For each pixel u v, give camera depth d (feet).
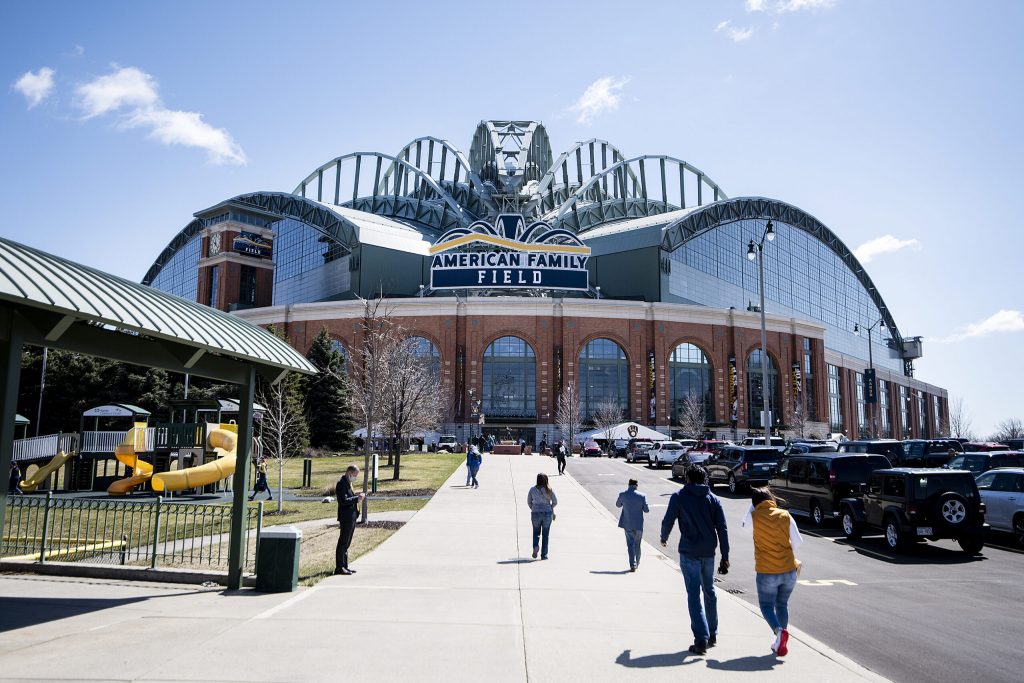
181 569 42.32
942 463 92.53
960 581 44.45
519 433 254.06
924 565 50.21
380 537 57.00
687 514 28.30
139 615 31.99
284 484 111.96
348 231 307.78
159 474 92.63
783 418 287.69
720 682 23.62
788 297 363.76
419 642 27.71
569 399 245.65
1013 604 37.99
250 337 38.81
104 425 189.16
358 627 29.89
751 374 285.84
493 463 156.87
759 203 347.15
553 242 240.53
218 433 109.81
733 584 43.16
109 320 28.02
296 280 342.03
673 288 295.07
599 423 245.65
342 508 42.50
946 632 32.17
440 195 373.81
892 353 471.21
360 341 255.29
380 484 105.19
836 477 67.87
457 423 249.75
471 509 75.66
